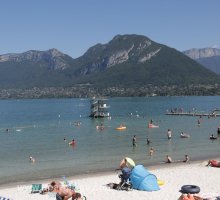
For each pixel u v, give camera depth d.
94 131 106.31
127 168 33.78
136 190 32.34
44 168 50.34
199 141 79.06
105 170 47.16
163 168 45.75
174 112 178.75
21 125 133.50
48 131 109.75
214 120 139.12
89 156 60.53
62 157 60.19
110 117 161.75
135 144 73.56
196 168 43.66
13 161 56.81
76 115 185.75
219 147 69.19
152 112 192.50
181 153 62.06
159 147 70.25
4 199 28.17
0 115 196.88
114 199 29.80
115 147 71.38
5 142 83.56
